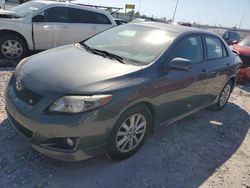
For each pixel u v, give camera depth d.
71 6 8.54
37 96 3.23
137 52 4.16
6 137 3.86
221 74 5.49
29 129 3.20
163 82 3.86
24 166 3.36
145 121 3.82
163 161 3.92
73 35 8.60
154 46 4.20
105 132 3.28
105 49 4.37
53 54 4.07
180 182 3.58
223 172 3.97
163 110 4.05
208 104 5.52
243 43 10.59
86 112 3.11
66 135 3.09
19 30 7.65
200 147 4.50
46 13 8.09
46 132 3.10
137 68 3.70
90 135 3.18
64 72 3.46
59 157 3.17
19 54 7.88
